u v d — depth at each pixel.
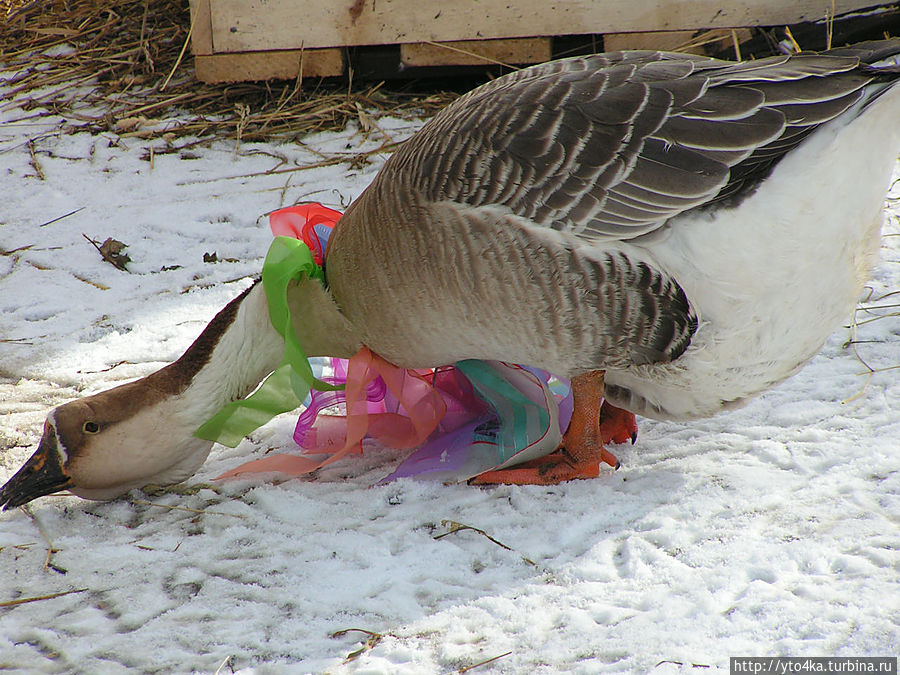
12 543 3.92
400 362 4.36
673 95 3.75
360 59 8.77
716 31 8.10
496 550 3.73
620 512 3.92
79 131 8.36
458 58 8.34
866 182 3.67
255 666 3.15
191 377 4.23
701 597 3.30
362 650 3.20
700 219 3.66
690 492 4.00
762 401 4.71
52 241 6.72
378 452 4.70
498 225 3.75
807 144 3.62
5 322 5.78
